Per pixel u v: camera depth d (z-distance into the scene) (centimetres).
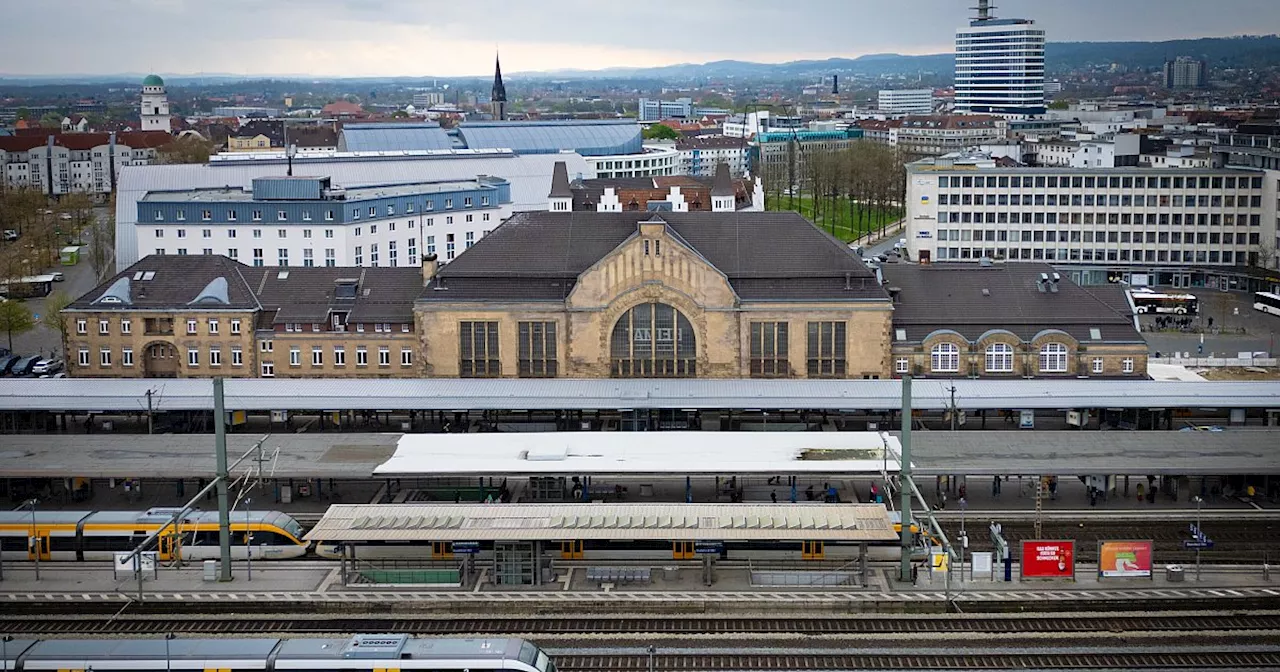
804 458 12169
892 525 10900
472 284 15212
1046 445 12662
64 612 10262
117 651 8256
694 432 13062
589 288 14875
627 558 11069
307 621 9956
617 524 10725
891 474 11825
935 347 15050
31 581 10856
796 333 14938
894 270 15888
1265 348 19450
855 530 10581
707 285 14838
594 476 12631
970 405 13838
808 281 15038
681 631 9731
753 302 14850
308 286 16038
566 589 10519
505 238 15662
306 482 13050
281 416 14825
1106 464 12075
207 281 15938
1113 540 10744
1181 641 9456
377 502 12625
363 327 15525
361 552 11294
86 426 14675
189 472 12131
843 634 9600
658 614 10050
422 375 15250
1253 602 10150
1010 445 12662
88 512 11531
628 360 15088
